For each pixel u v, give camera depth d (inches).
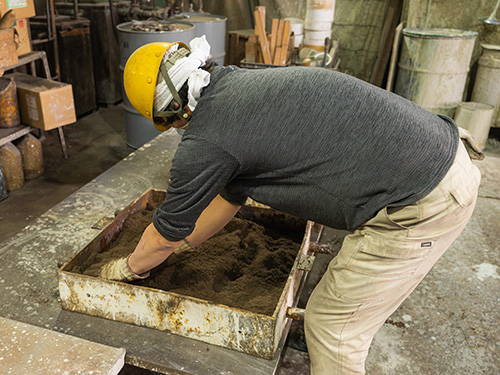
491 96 164.7
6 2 134.3
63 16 189.3
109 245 77.8
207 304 58.7
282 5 197.8
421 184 47.6
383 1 181.6
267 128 46.6
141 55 51.2
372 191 47.8
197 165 47.0
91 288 63.7
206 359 59.7
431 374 73.0
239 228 83.9
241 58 195.5
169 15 197.0
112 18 195.5
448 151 49.1
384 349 77.7
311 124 46.5
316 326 55.7
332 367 55.7
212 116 47.5
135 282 67.2
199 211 50.2
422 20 172.9
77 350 56.3
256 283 70.8
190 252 75.6
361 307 53.1
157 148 125.6
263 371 58.2
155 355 60.1
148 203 89.5
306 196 50.1
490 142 171.2
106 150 174.2
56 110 140.4
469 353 77.0
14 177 142.3
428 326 82.5
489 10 164.4
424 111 52.4
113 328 64.4
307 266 68.1
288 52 168.2
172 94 49.8
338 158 47.0
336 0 185.9
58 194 142.8
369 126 46.6
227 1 205.0
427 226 49.4
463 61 158.9
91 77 202.7
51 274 77.0
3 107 136.2
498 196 128.6
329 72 49.3
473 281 93.7
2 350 55.7
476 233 109.9
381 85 195.5
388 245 49.9
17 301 70.4
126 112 168.7
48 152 170.7
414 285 54.9
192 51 52.0
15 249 83.0
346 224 51.8
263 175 50.1
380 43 187.5
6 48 125.2
